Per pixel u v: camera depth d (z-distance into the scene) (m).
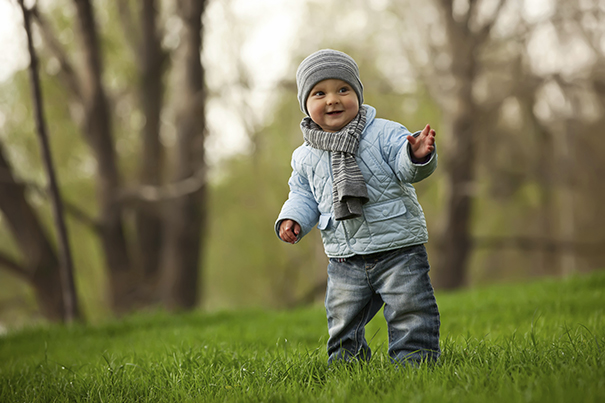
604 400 2.04
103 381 3.28
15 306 19.42
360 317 3.13
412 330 2.90
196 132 13.90
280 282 22.95
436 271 17.16
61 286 14.52
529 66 15.82
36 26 13.45
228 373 3.25
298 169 3.21
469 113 15.74
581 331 3.52
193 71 13.91
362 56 15.96
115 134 17.19
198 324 7.35
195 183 13.74
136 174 17.00
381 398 2.44
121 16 15.59
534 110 16.27
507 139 17.39
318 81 2.99
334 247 3.09
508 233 26.31
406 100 16.25
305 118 3.23
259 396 2.68
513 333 3.79
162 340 5.39
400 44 16.22
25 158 16.41
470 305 6.68
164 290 14.32
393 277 2.94
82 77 14.32
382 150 2.95
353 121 3.01
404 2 16.23
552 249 17.08
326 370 3.10
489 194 16.56
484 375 2.60
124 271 14.88
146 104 15.38
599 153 18.67
